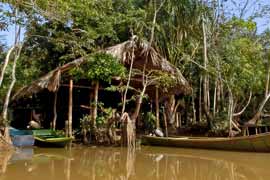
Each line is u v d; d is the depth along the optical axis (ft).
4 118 48.08
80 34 66.39
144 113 71.82
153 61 63.72
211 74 75.66
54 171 33.68
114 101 76.28
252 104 88.69
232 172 34.27
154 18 70.74
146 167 37.09
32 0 46.70
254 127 68.95
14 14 46.09
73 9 54.39
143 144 58.80
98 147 54.39
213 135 70.64
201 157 44.55
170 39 77.36
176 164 39.11
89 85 69.10
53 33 61.93
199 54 78.79
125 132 55.01
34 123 70.18
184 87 68.54
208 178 31.42
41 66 75.51
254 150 47.24
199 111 81.20
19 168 34.76
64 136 55.98
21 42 50.52
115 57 58.13
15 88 69.21
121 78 60.95
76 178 30.76
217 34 75.66
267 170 35.22
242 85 77.30
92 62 56.39
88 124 57.72
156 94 66.18
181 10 75.20
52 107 73.92
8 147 47.44
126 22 72.43
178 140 53.78
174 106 78.28
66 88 72.38
